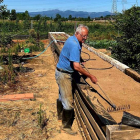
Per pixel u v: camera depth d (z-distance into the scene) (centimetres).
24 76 745
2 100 544
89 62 667
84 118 386
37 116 471
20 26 2559
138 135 242
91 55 771
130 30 774
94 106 327
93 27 2853
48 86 655
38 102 540
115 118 327
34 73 786
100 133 286
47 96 580
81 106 421
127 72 541
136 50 759
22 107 511
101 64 642
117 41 831
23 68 809
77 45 358
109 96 411
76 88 457
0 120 452
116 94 421
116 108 362
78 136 409
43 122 444
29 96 561
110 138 242
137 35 736
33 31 1609
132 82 488
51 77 746
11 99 548
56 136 407
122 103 382
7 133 410
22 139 393
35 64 930
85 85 411
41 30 2497
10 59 787
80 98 418
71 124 449
